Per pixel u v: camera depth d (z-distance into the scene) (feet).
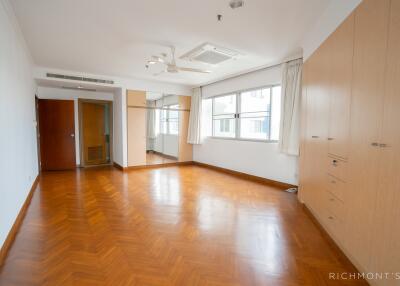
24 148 10.69
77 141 21.31
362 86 5.95
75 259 6.52
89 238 7.76
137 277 5.79
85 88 20.07
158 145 21.99
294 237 8.05
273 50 12.32
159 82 21.26
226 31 10.02
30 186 12.19
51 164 19.67
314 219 9.33
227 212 10.30
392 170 4.77
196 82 20.98
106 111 23.18
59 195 12.51
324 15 8.50
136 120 20.42
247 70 16.30
